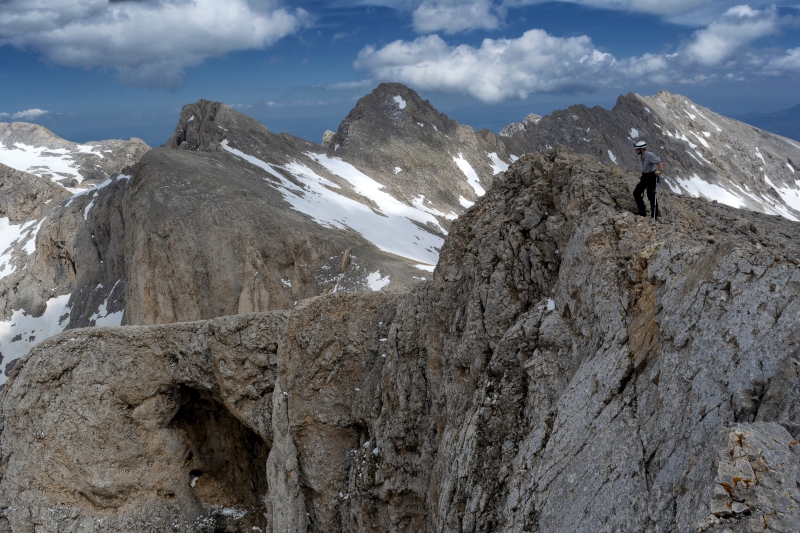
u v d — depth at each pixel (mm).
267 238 79938
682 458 11039
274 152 128750
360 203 120312
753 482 9086
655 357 13281
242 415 32031
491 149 195875
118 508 34219
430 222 132500
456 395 20750
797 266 11156
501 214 22188
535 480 14750
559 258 18969
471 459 17797
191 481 36594
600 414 13828
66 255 128750
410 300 26219
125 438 33812
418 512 23719
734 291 11789
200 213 81938
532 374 17078
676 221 17281
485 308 20062
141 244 81125
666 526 10484
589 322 16094
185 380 33438
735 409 10555
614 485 12320
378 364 27188
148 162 90500
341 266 76875
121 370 33406
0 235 154375
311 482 28641
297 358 29391
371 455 25641
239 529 35844
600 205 17672
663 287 13852
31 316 126312
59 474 33906
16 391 34594
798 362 10203
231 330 31531
